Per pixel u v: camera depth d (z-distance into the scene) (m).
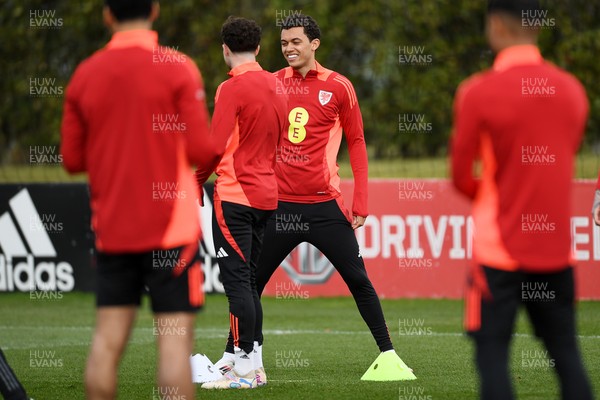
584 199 33.84
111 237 14.19
